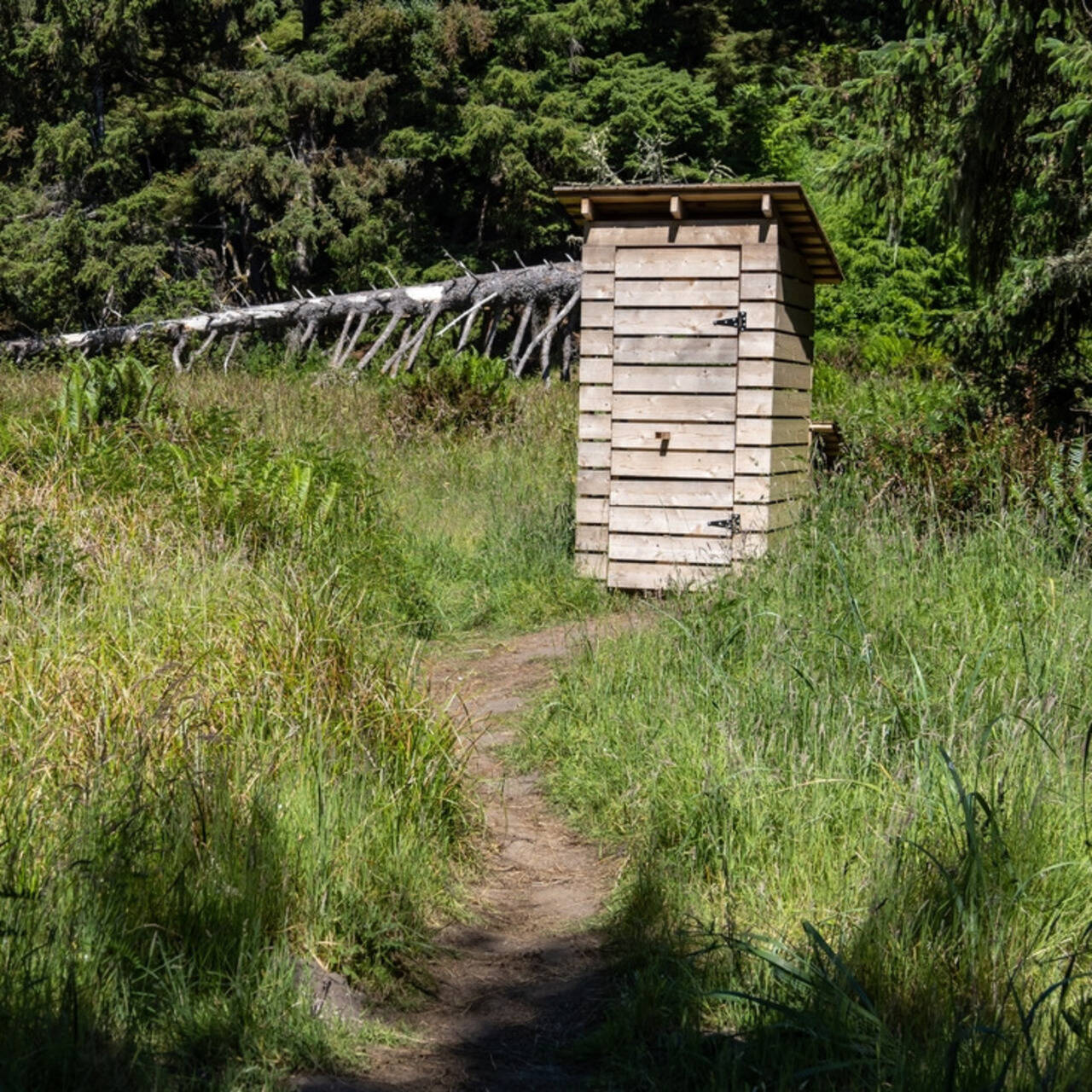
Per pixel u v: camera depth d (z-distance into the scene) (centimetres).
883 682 560
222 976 377
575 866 530
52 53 2864
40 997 330
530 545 1073
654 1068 359
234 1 3123
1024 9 890
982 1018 360
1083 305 1017
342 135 3244
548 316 2391
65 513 794
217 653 557
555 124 2961
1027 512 823
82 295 2895
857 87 1005
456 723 687
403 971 428
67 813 415
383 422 1584
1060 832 444
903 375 1931
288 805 454
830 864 455
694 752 558
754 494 955
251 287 3178
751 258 948
